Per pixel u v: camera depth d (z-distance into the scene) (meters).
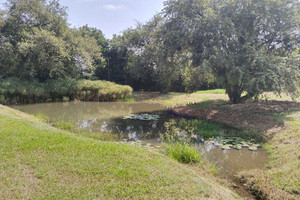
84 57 20.66
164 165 4.19
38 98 17.41
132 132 8.67
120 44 30.17
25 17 19.08
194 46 12.16
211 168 4.98
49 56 17.92
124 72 30.09
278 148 5.93
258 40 11.70
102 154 4.41
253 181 4.33
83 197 3.00
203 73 11.71
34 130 5.76
